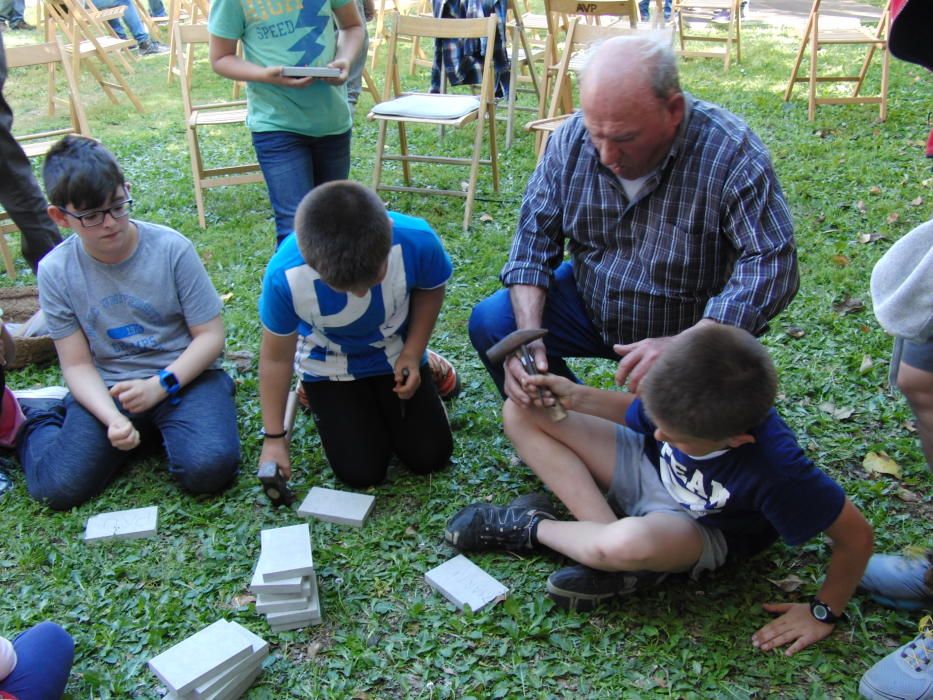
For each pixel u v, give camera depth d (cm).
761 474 211
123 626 237
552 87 727
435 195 565
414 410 292
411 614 238
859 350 363
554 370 298
